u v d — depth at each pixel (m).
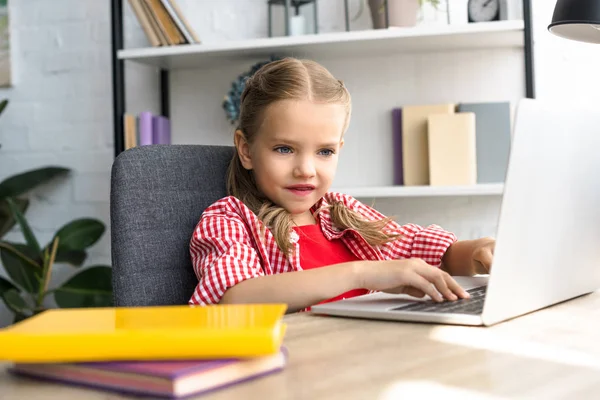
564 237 0.89
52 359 0.52
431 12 2.31
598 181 0.95
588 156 0.91
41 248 2.63
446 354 0.64
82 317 0.60
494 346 0.68
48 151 2.63
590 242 0.96
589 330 0.76
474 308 0.84
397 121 2.32
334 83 1.29
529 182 0.79
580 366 0.60
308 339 0.71
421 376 0.56
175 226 1.22
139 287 1.14
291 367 0.59
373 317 0.83
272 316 0.58
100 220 2.59
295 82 1.25
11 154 2.66
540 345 0.68
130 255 1.14
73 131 2.61
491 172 2.16
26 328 0.55
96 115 2.59
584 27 1.67
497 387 0.53
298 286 0.99
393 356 0.63
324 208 1.42
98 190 2.59
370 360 0.62
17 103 2.66
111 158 2.58
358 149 2.40
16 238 2.69
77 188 2.61
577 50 2.25
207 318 0.58
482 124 2.17
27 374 0.56
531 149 0.79
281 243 1.26
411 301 0.92
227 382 0.53
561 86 2.26
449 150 2.13
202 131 2.51
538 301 0.86
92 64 2.59
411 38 2.10
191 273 1.22
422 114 2.21
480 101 2.32
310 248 1.36
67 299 2.29
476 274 1.29
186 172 1.26
